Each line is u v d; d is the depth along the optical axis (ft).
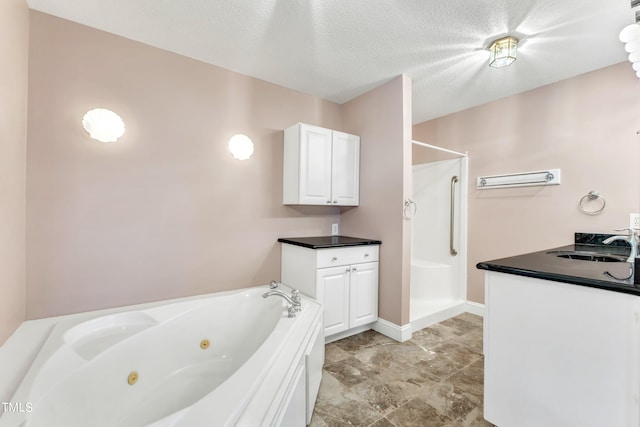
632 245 4.83
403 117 7.97
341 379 5.99
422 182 11.71
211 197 7.63
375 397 5.41
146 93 6.68
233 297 6.81
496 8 5.33
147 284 6.73
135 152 6.56
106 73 6.20
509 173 9.14
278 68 7.75
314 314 5.73
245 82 8.12
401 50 6.81
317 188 8.47
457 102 9.74
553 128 8.18
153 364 5.38
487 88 8.66
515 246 8.98
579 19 5.58
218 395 3.09
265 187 8.55
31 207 5.48
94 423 4.11
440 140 11.21
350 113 9.84
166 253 6.98
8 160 4.58
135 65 6.54
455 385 5.81
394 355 7.06
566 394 3.74
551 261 4.78
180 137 7.14
